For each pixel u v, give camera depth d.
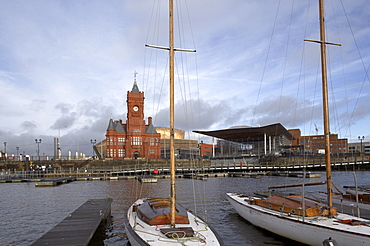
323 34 18.86
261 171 84.12
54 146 104.62
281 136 117.44
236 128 103.75
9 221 23.38
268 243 17.03
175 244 11.88
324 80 18.58
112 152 102.62
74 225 17.58
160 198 19.33
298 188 43.81
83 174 75.31
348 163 88.25
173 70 14.27
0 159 96.44
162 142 134.12
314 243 15.01
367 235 12.55
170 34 14.42
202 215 24.81
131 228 14.16
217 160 103.69
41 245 13.87
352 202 22.17
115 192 40.72
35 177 71.19
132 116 104.50
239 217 23.83
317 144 157.38
